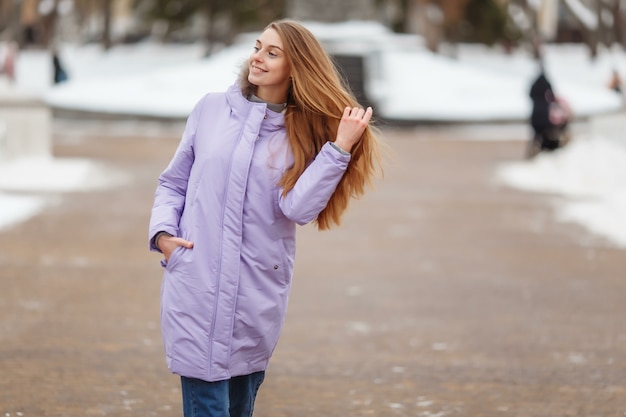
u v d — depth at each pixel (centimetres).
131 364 851
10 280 1167
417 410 746
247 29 6862
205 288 541
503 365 863
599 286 1179
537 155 2664
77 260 1290
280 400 766
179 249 545
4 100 2309
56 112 3944
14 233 1474
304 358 879
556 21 8200
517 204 1884
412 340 941
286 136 549
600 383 816
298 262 1316
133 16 8050
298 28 548
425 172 2411
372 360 875
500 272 1259
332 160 536
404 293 1138
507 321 1016
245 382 573
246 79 562
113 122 3859
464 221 1677
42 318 1000
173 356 547
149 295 1109
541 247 1434
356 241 1480
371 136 553
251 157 544
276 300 553
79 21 7631
